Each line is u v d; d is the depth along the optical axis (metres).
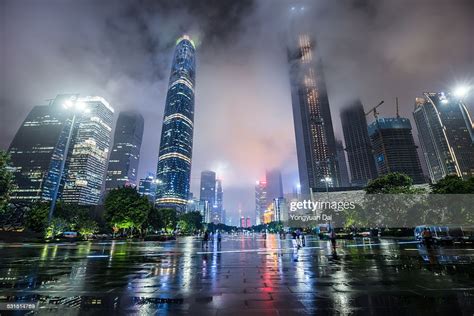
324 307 6.93
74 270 13.50
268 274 12.16
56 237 53.28
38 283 10.15
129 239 64.69
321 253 23.11
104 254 23.00
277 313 6.48
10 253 23.94
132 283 10.16
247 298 7.88
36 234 52.75
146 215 70.56
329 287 9.24
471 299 7.58
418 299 7.61
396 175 66.44
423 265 14.65
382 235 67.38
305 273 12.32
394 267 13.98
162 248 31.62
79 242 47.28
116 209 66.75
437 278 10.79
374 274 11.88
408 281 10.20
